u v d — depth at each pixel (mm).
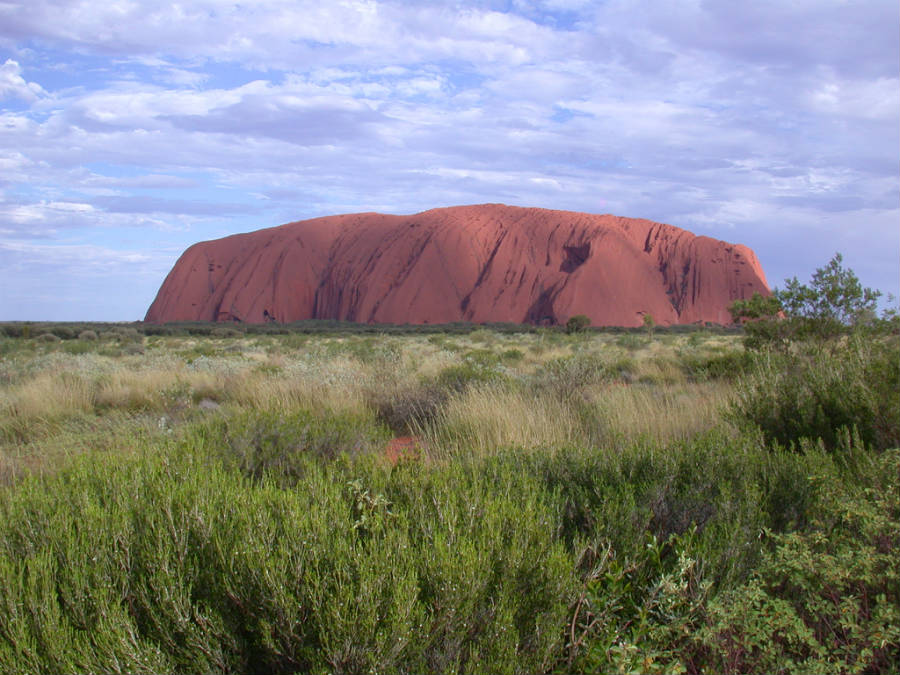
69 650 1814
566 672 2078
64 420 8734
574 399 9039
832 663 2080
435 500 2695
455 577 2051
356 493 2893
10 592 1921
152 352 26641
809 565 2338
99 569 2111
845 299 11891
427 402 9180
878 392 5062
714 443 3916
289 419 5227
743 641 2012
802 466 3615
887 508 2742
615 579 2402
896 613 2064
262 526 2229
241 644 2043
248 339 60500
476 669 1932
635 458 3740
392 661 1885
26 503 2789
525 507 2695
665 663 2160
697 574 2500
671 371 13695
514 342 45438
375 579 1974
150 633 2014
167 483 2797
